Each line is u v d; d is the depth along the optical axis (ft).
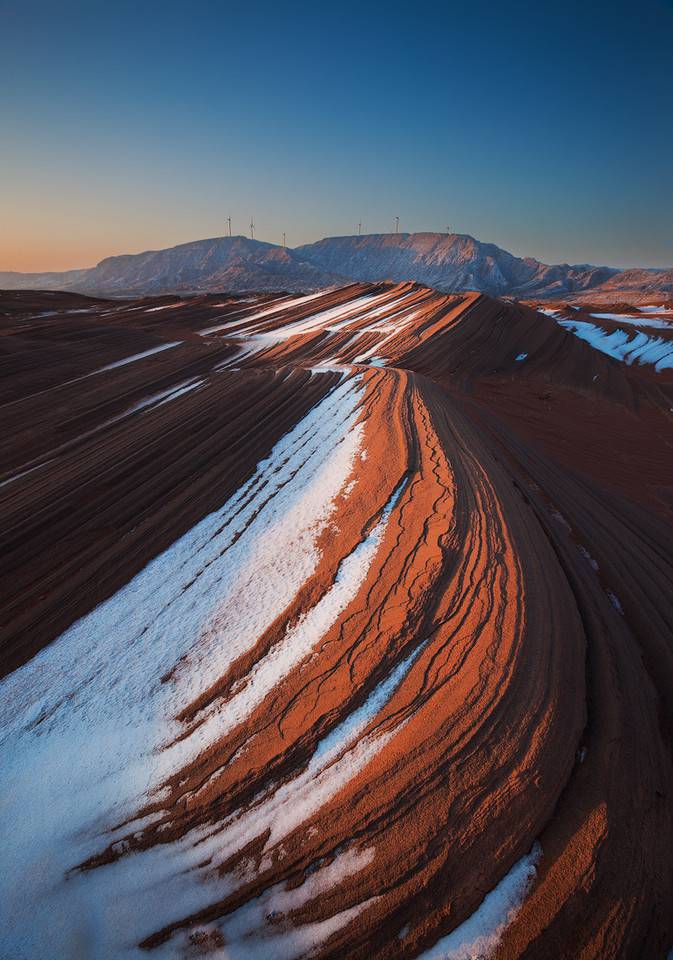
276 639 28.50
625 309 287.89
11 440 66.23
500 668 22.52
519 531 35.70
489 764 18.75
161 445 62.75
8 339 120.47
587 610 29.40
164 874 17.90
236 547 40.40
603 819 17.12
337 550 36.22
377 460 50.85
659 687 25.08
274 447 60.90
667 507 53.57
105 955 16.01
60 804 21.42
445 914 15.20
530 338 147.23
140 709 25.94
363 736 20.75
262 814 18.94
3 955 16.49
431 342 138.41
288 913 15.93
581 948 14.26
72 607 35.27
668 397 123.24
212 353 134.21
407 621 26.45
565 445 74.33
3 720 26.68
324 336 155.22
